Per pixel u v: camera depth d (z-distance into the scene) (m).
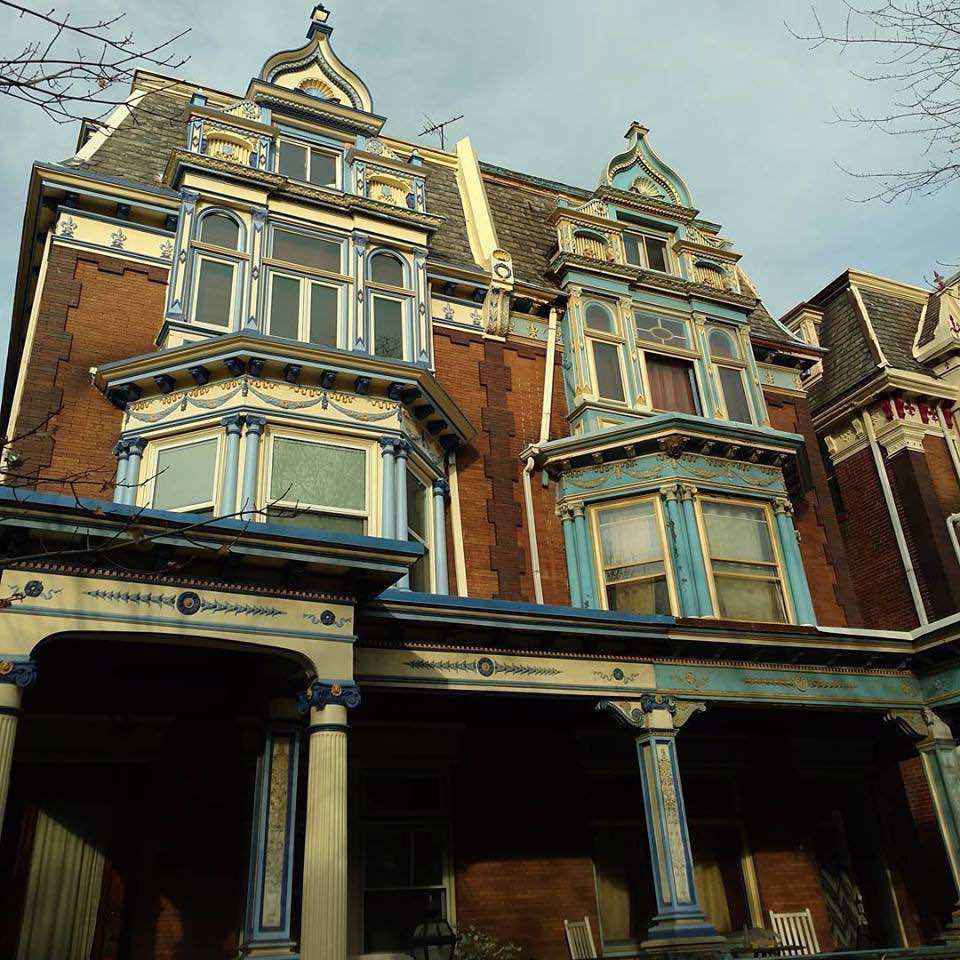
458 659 11.30
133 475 13.43
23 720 10.80
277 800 9.78
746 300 20.50
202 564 8.95
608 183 20.97
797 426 20.88
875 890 16.11
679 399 19.16
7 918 10.30
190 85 18.56
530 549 16.30
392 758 12.94
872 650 13.90
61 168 15.08
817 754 16.22
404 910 12.35
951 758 13.92
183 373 13.94
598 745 14.44
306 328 15.55
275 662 9.98
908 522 20.55
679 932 10.95
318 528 13.56
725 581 15.94
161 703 11.42
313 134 17.81
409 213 17.27
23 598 7.64
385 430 14.58
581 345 18.28
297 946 9.26
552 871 13.37
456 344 17.64
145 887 10.80
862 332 23.22
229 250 15.55
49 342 14.07
